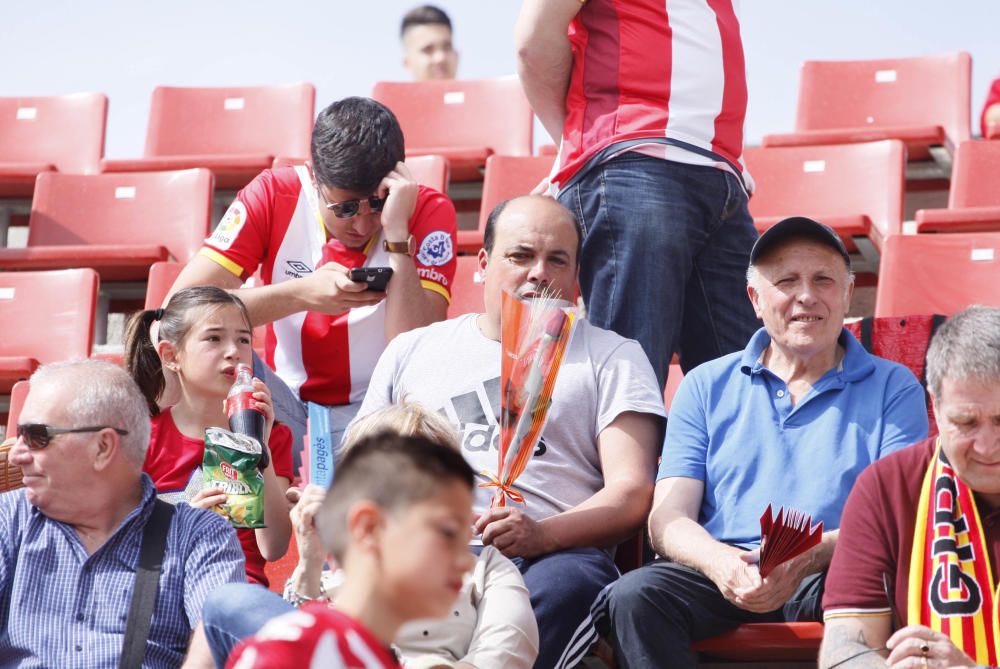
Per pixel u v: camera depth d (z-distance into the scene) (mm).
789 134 12406
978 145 10742
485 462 6340
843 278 6297
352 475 3377
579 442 6484
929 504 5246
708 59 7168
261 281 8555
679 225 6949
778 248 6316
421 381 6664
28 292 9812
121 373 5516
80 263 10750
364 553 3316
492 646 5230
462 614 5324
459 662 5070
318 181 7629
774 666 6219
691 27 7184
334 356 7680
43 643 5219
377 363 7234
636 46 7129
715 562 5719
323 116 7641
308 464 6715
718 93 7172
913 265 8945
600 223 7004
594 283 7055
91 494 5344
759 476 6176
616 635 5812
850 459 6078
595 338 6672
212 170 12570
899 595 5207
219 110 13820
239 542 5633
